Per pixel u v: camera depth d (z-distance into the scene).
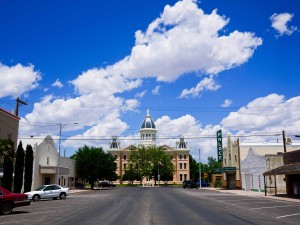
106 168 73.75
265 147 59.69
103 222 16.11
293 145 59.91
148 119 158.50
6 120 39.88
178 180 141.38
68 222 16.41
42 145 52.88
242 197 37.97
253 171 54.16
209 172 120.25
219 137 69.12
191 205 26.42
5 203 21.03
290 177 40.56
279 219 17.30
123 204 27.94
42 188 36.53
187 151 143.88
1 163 38.81
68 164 65.00
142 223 15.58
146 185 117.62
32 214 20.89
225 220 16.80
